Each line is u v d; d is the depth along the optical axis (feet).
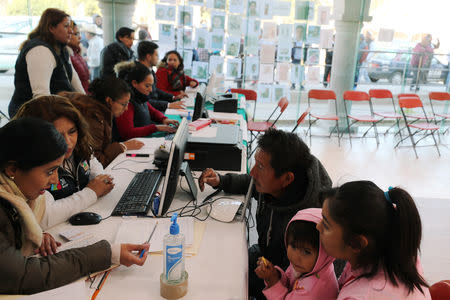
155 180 6.05
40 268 3.46
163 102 12.26
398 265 2.79
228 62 18.12
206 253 4.26
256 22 17.67
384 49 18.56
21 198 3.42
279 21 17.76
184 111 12.05
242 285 3.75
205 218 5.08
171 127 9.21
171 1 17.15
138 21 17.47
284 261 4.54
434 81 19.33
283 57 18.33
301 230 3.51
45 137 3.33
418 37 18.51
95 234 4.54
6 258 3.20
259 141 4.42
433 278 7.97
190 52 17.87
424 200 11.71
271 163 4.23
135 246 4.04
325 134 19.12
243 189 5.85
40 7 16.25
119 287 3.67
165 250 3.46
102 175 5.71
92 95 6.95
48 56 8.29
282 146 4.22
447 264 8.48
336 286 3.61
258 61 18.25
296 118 19.61
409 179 13.47
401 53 18.69
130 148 7.84
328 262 3.47
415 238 2.78
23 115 4.58
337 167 14.35
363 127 20.76
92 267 3.76
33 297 3.31
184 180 6.36
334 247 3.00
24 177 3.40
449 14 18.22
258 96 18.83
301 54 18.37
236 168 6.83
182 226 4.75
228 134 7.18
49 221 4.64
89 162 6.07
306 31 17.97
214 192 5.87
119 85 6.93
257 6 17.43
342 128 19.42
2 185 3.31
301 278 3.69
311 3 17.58
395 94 19.44
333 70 18.71
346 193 2.92
